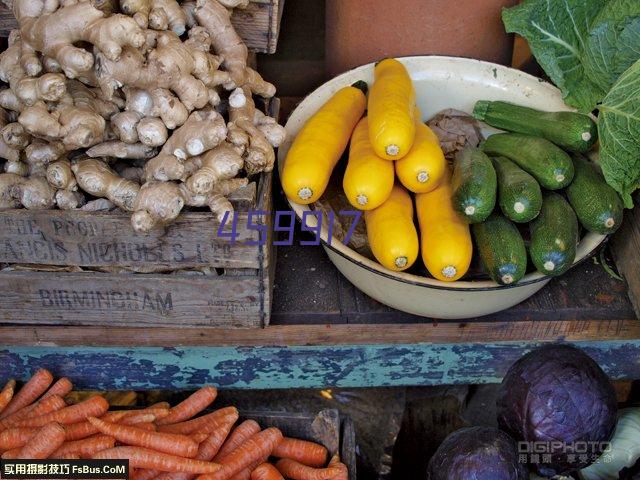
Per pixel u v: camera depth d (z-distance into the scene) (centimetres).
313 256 160
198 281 137
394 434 175
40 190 129
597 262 158
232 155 124
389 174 140
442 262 132
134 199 125
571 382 137
